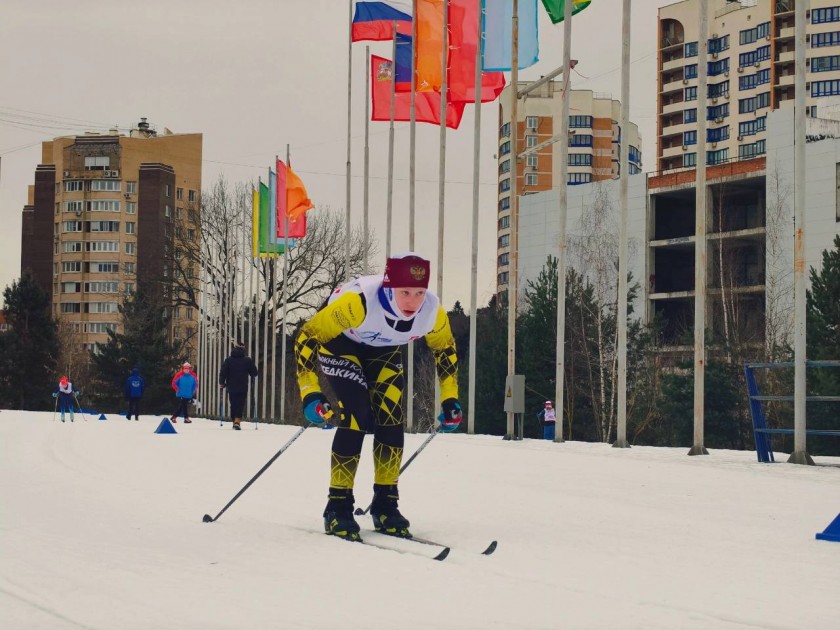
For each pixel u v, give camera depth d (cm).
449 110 3309
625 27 2058
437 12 3130
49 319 8800
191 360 9444
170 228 6956
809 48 9350
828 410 3456
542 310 5028
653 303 7356
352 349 697
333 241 6394
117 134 12862
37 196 12750
